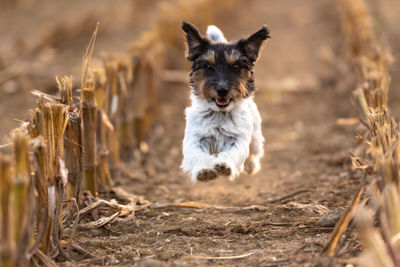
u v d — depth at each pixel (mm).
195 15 29906
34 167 7363
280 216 9945
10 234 6234
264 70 26672
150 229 9562
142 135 16156
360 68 15508
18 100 19047
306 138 16594
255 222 9602
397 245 6598
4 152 13500
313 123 18328
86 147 10258
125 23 35656
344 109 18969
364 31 21141
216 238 9078
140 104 15617
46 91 19578
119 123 13703
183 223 9836
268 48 31719
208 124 9914
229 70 10094
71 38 28906
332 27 36094
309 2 48219
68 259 7914
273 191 11984
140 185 12781
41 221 7469
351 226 8258
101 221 9336
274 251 8000
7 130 16047
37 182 7375
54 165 8195
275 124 18562
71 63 23922
